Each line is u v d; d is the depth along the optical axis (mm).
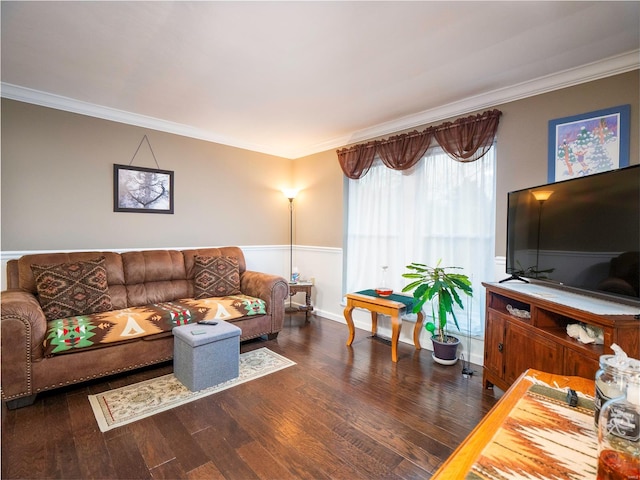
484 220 2928
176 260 3533
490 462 781
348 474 1567
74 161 3135
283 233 4875
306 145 4523
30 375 2105
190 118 3531
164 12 1804
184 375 2428
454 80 2586
